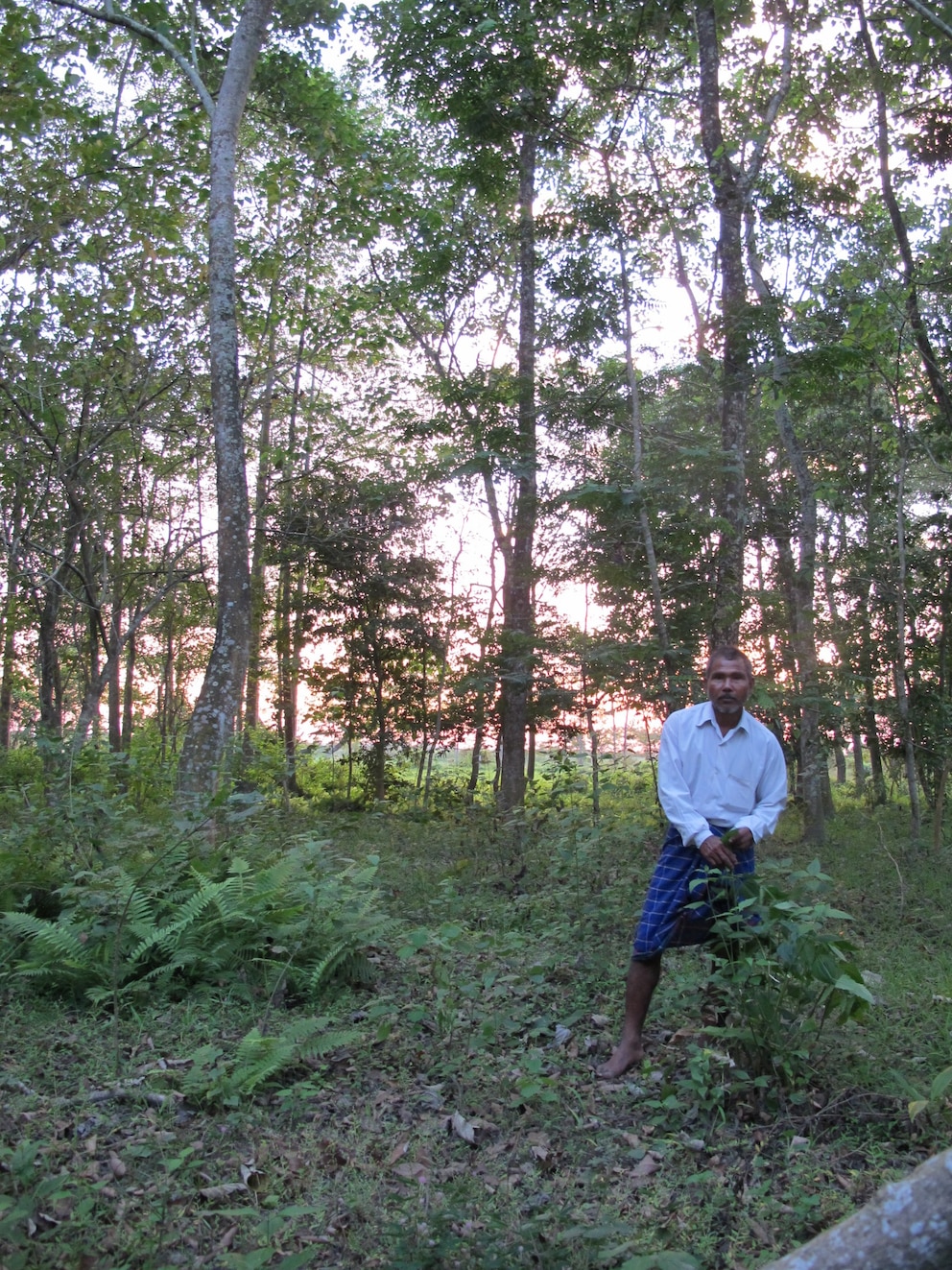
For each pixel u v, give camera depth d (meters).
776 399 11.23
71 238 13.33
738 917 3.80
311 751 9.20
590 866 6.54
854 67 13.34
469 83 14.34
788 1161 3.29
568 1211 2.96
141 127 13.59
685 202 12.26
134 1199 3.05
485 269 16.89
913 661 12.41
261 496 18.03
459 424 14.12
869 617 12.88
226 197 10.58
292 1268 2.55
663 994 4.80
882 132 10.98
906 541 13.14
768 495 18.05
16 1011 4.71
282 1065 4.07
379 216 16.16
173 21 12.86
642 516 10.93
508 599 15.43
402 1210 2.92
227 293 10.45
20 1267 2.60
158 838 6.36
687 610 11.61
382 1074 4.16
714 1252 2.82
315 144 15.13
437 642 18.20
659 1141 3.47
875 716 12.73
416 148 18.80
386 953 5.88
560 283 11.68
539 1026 4.59
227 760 8.36
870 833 13.30
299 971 5.18
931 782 13.25
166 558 16.72
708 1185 3.15
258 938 5.35
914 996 4.95
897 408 10.84
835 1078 3.89
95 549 15.56
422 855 9.51
